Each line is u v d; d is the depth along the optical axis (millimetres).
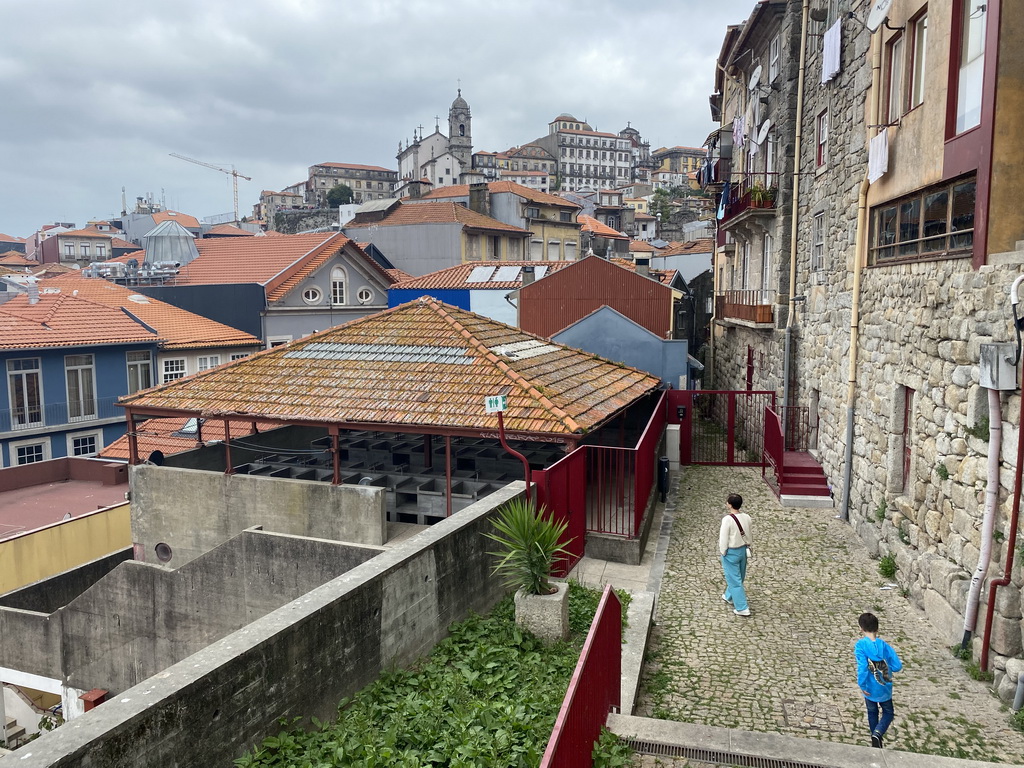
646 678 7844
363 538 12281
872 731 6496
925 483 9828
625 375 16906
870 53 12219
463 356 13789
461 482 13492
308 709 5980
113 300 33969
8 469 22219
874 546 11781
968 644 8109
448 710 6262
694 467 18844
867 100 12445
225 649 5344
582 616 8586
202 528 13461
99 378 29375
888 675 6387
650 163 145000
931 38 9547
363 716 6129
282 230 84188
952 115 9000
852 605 9844
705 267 45844
